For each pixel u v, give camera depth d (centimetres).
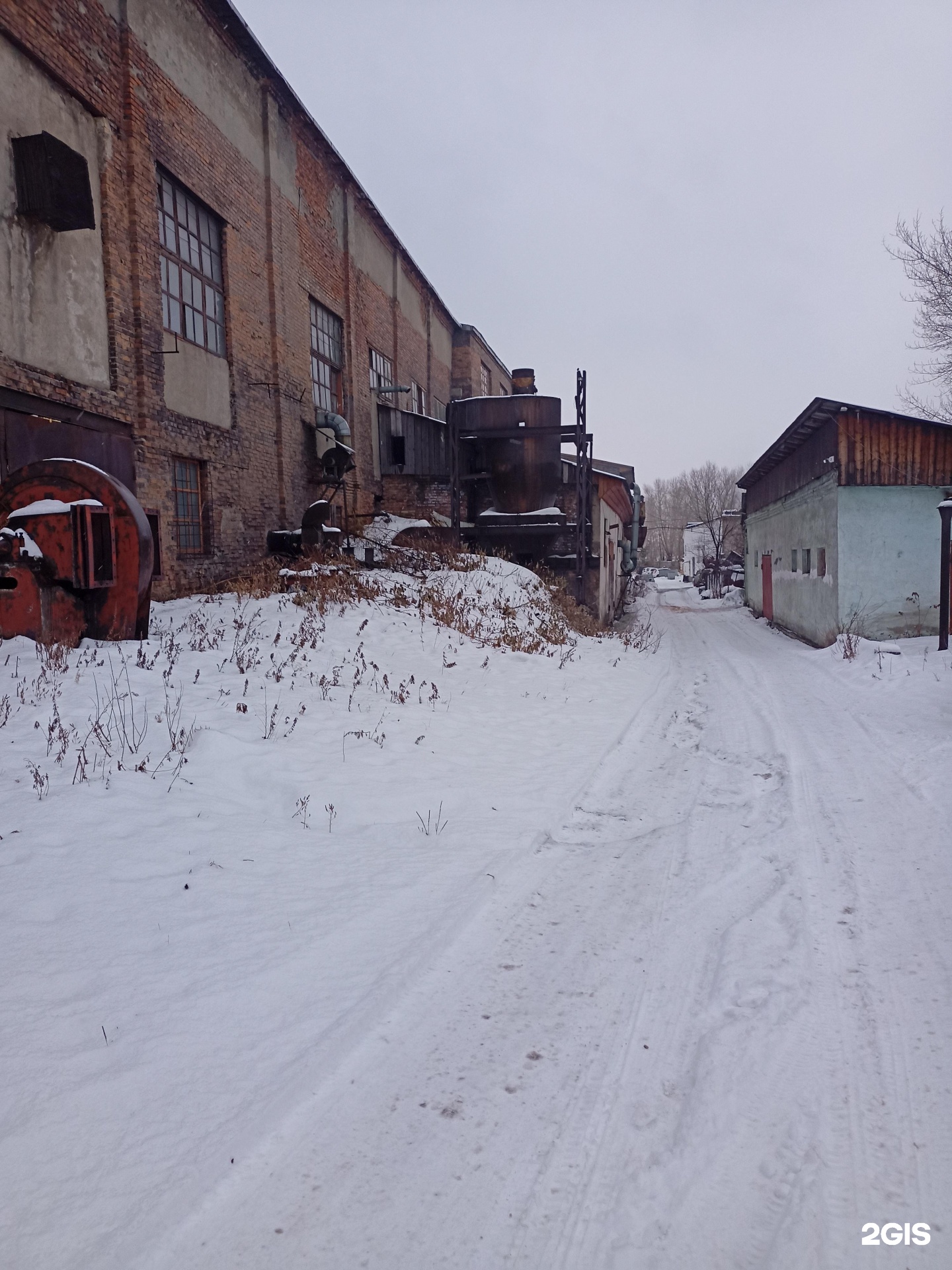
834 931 391
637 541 4412
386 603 1348
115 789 523
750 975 353
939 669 1173
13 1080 267
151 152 1181
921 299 1855
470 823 561
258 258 1556
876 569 1647
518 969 363
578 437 1994
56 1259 203
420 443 2353
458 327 3272
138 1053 288
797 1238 214
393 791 612
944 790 599
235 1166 238
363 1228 218
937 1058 290
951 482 1627
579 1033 313
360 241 2141
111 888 408
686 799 628
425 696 938
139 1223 216
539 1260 209
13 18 904
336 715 791
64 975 331
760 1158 245
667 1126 260
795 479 2119
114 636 869
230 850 474
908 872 456
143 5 1167
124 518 852
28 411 938
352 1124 259
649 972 359
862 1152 246
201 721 692
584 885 461
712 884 457
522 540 2106
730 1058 294
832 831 530
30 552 793
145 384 1155
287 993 335
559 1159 246
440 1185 235
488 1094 275
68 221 948
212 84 1374
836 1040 303
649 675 1317
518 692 1037
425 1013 326
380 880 457
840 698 1073
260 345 1557
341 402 2017
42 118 969
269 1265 206
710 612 3391
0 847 429
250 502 1503
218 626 1073
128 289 1133
